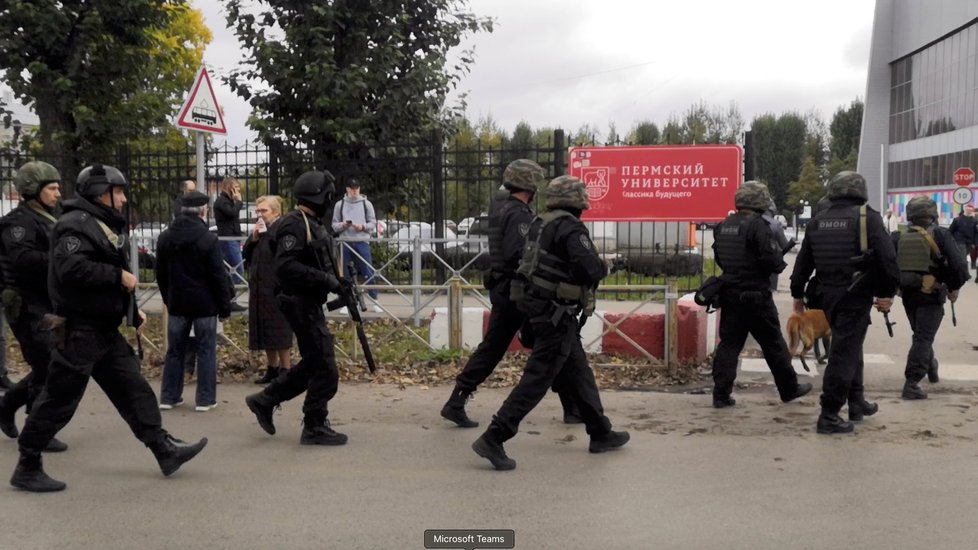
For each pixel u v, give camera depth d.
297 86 13.77
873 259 6.19
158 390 7.93
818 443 6.08
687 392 7.76
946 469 5.46
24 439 5.06
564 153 11.00
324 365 6.04
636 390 7.83
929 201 7.48
